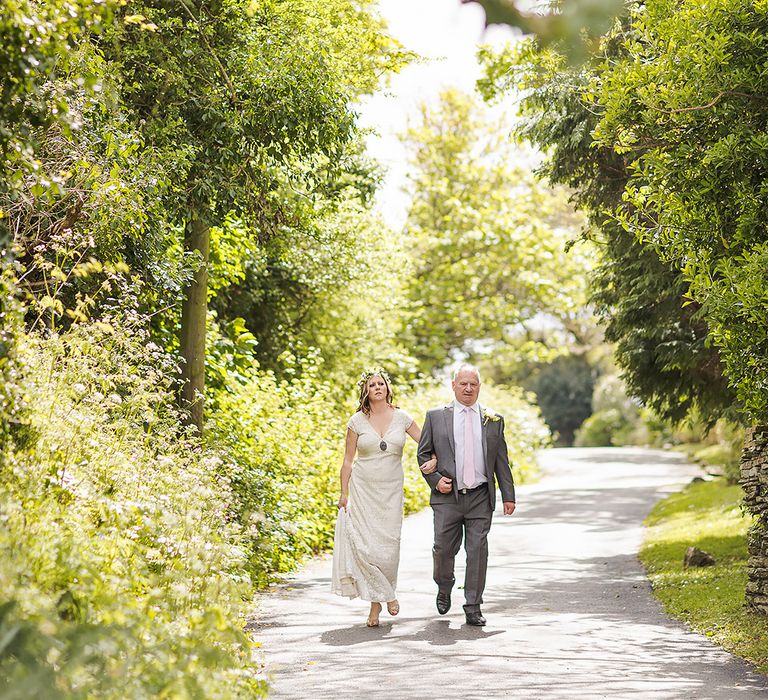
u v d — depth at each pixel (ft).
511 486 35.83
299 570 49.70
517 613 37.55
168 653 17.89
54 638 14.66
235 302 79.87
